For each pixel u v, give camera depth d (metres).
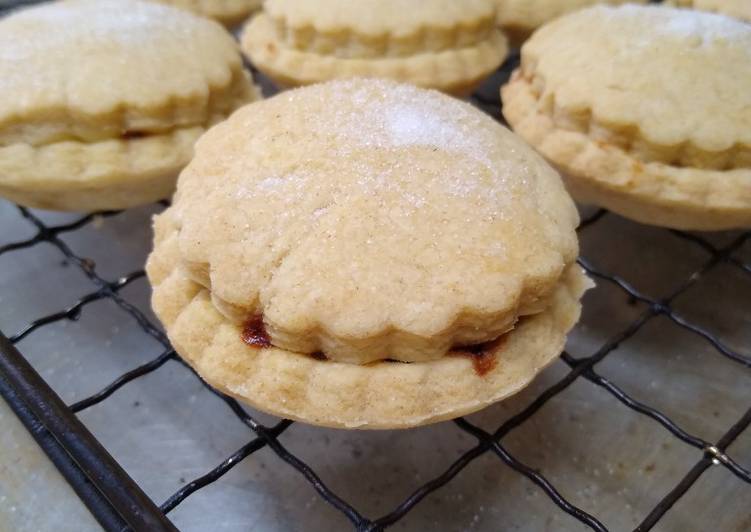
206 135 0.11
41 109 0.12
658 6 0.14
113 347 0.13
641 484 0.11
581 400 0.12
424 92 0.11
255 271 0.09
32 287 0.14
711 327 0.14
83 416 0.12
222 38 0.14
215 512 0.11
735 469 0.09
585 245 0.15
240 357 0.09
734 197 0.12
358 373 0.09
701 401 0.12
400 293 0.09
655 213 0.13
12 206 0.16
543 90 0.13
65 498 0.09
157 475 0.11
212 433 0.12
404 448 0.12
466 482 0.11
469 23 0.16
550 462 0.12
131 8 0.14
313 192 0.09
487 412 0.12
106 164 0.12
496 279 0.09
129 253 0.15
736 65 0.12
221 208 0.09
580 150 0.12
